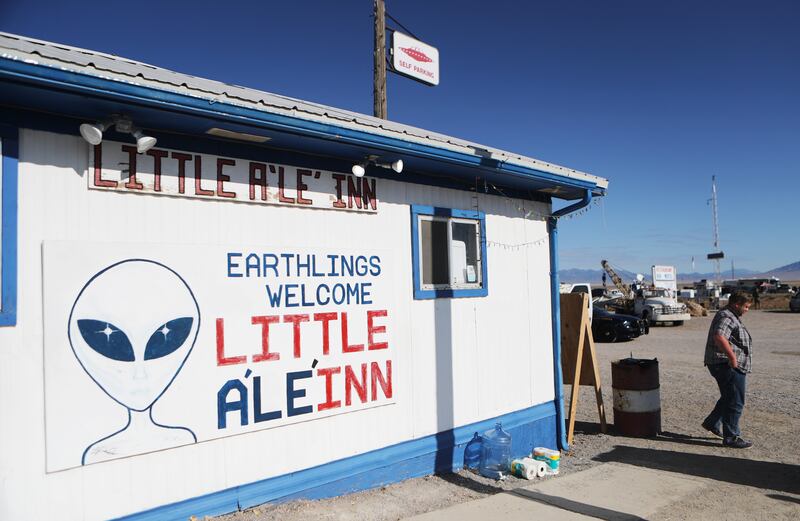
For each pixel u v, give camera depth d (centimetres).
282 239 479
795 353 1605
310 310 489
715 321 733
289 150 486
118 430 383
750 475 604
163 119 395
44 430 356
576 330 786
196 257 426
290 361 473
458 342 619
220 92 385
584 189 722
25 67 313
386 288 551
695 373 1316
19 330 351
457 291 619
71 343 368
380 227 552
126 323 390
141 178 405
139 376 394
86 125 360
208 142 439
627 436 794
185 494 412
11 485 344
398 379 554
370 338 532
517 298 697
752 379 1206
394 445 549
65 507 362
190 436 415
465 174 616
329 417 498
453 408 607
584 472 616
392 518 467
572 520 466
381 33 946
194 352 420
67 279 369
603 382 1280
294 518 439
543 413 714
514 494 532
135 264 397
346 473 507
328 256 507
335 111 496
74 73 328
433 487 549
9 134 354
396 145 498
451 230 627
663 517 477
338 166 520
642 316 2747
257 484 449
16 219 353
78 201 379
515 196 705
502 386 665
